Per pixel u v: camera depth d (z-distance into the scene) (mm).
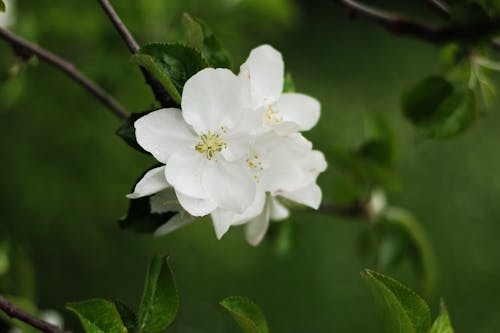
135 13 812
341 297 1632
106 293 1412
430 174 1825
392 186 726
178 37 851
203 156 541
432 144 1861
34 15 866
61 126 1041
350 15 671
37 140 1068
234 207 541
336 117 1880
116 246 1399
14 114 1052
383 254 754
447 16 661
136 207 561
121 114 657
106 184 1064
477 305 1659
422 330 526
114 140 1023
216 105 540
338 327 1597
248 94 541
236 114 541
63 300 1385
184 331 1461
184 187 537
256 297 1567
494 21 637
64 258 1354
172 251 1453
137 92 787
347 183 745
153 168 544
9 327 618
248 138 541
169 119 539
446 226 1762
